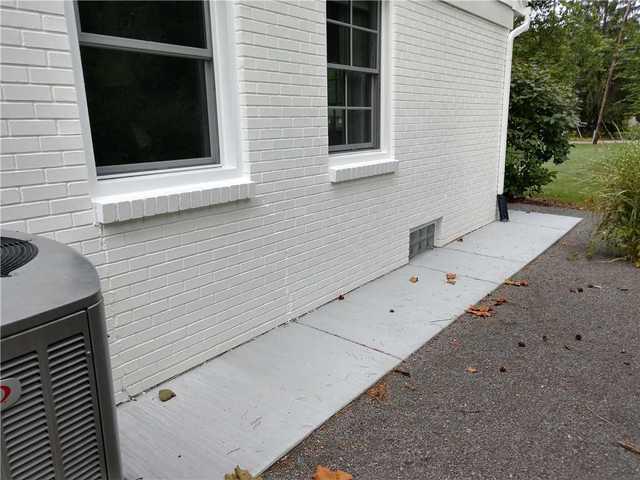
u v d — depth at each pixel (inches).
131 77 107.0
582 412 105.5
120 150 107.5
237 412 105.0
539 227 285.4
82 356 49.6
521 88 346.6
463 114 240.8
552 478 86.0
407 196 205.6
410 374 121.7
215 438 96.3
